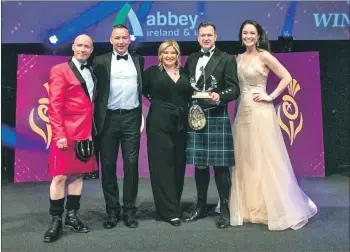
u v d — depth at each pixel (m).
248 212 2.79
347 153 4.66
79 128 2.45
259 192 2.76
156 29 4.09
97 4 4.06
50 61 4.19
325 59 4.63
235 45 4.61
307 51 4.56
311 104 4.25
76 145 2.44
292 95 4.26
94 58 2.64
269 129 2.78
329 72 4.63
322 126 4.36
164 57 2.66
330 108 4.66
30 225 2.75
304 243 2.37
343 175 4.44
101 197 3.56
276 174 2.73
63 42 4.06
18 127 4.14
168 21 4.09
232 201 2.77
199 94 2.52
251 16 4.10
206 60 2.70
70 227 2.62
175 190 2.77
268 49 2.84
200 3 4.08
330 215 2.93
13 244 2.37
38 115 4.18
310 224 2.73
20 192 3.75
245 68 2.76
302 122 4.26
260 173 2.74
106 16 4.07
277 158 2.75
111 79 2.58
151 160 2.75
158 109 2.70
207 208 3.07
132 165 2.68
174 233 2.55
